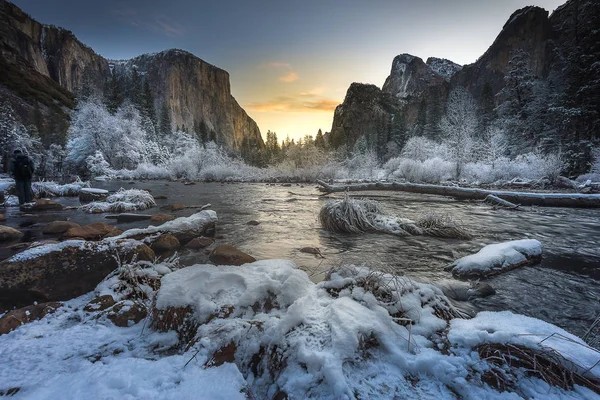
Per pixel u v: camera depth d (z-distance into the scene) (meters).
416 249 4.98
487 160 22.30
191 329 2.10
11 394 1.40
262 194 14.73
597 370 1.50
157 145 41.41
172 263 3.49
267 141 66.00
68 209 9.06
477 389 1.46
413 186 14.63
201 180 27.89
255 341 1.83
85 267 3.16
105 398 1.31
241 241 5.48
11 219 7.37
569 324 2.49
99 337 2.03
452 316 2.23
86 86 52.59
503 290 3.23
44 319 2.32
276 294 2.35
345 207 6.70
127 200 9.57
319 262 4.21
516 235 6.11
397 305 2.11
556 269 3.94
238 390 1.43
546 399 1.39
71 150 32.25
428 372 1.58
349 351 1.64
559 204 10.22
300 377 1.53
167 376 1.51
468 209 9.76
